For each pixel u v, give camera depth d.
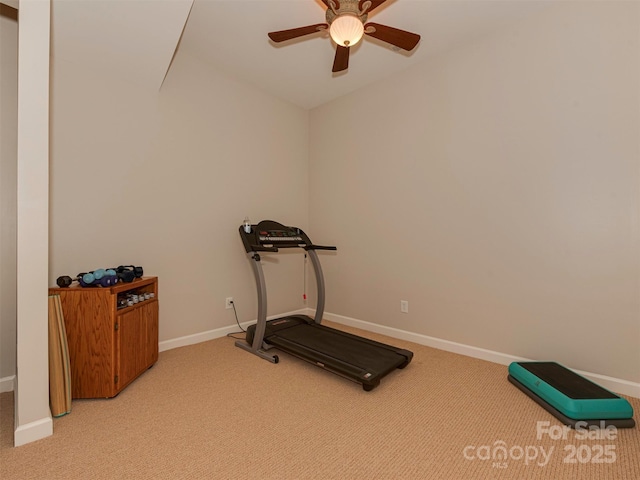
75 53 2.27
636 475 1.36
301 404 1.94
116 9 2.02
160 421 1.75
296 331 2.97
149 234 2.71
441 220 2.88
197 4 2.32
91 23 2.08
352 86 3.50
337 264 3.78
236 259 3.34
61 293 1.91
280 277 3.79
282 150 3.79
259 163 3.54
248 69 3.20
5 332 2.07
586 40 2.13
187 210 2.95
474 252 2.68
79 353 1.94
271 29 2.61
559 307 2.26
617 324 2.04
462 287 2.75
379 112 3.36
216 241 3.17
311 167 4.06
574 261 2.20
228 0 2.29
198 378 2.29
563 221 2.24
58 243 2.25
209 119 3.11
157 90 2.75
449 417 1.80
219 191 3.19
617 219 2.04
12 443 1.54
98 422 1.73
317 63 3.08
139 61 2.44
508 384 2.20
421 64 3.01
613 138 2.04
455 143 2.78
